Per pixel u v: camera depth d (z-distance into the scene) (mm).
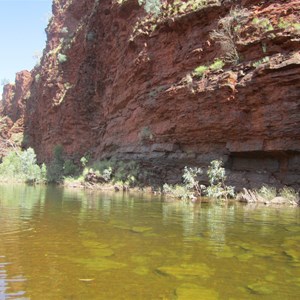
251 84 17469
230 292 4156
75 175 38375
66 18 62312
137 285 4340
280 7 18359
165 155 23844
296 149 16234
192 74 21906
